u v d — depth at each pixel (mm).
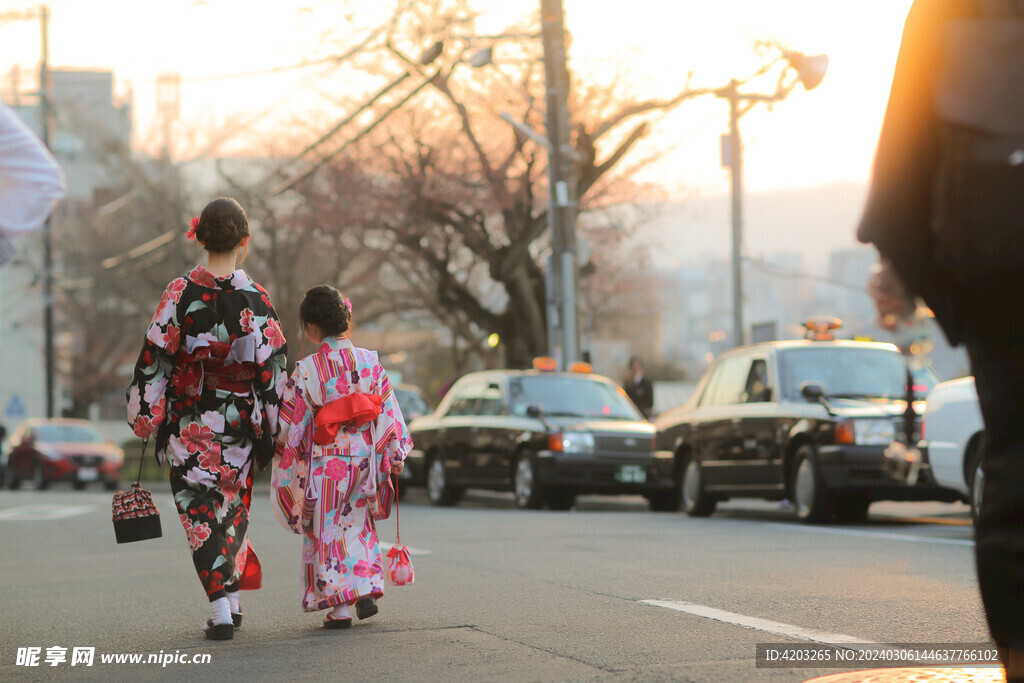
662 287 65375
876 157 4488
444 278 42031
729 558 12484
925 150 4398
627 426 23547
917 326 4488
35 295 75500
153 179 62094
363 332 64875
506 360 41906
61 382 88375
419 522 18516
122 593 11398
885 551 12953
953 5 4258
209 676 6969
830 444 17031
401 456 8922
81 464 45188
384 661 7234
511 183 40781
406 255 44031
